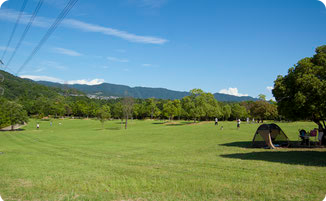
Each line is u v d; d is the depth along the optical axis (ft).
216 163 52.85
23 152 87.86
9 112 269.03
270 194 29.04
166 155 72.08
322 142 80.33
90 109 522.06
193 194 30.19
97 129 250.78
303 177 36.76
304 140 82.58
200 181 36.50
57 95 579.48
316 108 67.92
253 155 64.64
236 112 359.87
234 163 52.06
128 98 257.55
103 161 62.34
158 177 40.57
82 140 140.77
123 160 63.72
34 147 107.14
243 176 38.93
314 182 33.55
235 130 156.66
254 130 153.79
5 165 57.47
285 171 41.50
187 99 294.46
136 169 48.78
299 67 76.48
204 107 288.92
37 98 503.61
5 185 37.47
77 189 34.22
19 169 51.55
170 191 31.91
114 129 238.27
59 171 48.65
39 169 51.31
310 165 46.65
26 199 30.25
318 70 70.28
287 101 77.25
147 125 287.89
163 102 549.13
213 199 28.07
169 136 146.30
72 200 29.37
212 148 85.81
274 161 53.11
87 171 48.11
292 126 168.14
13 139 160.86
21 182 39.40
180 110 391.65
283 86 78.18
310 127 156.76
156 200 28.43
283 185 32.73
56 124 353.72
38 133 214.28
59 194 32.01
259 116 293.02
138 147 98.17
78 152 85.35
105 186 35.32
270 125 82.43
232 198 28.17
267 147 80.18
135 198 29.55
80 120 444.96
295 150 71.31
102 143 119.75
